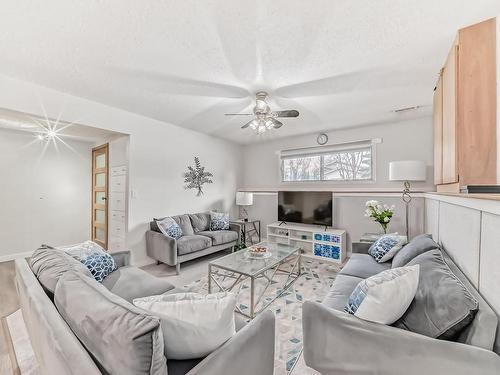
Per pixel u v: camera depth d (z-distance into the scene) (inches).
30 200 169.8
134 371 31.0
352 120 151.3
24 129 153.2
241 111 136.5
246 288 112.6
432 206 105.9
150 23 64.4
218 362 38.3
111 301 38.9
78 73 92.4
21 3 56.9
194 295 44.9
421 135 145.6
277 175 208.5
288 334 77.5
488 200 41.9
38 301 47.5
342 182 174.7
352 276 82.6
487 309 40.6
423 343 41.9
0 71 91.1
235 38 70.6
